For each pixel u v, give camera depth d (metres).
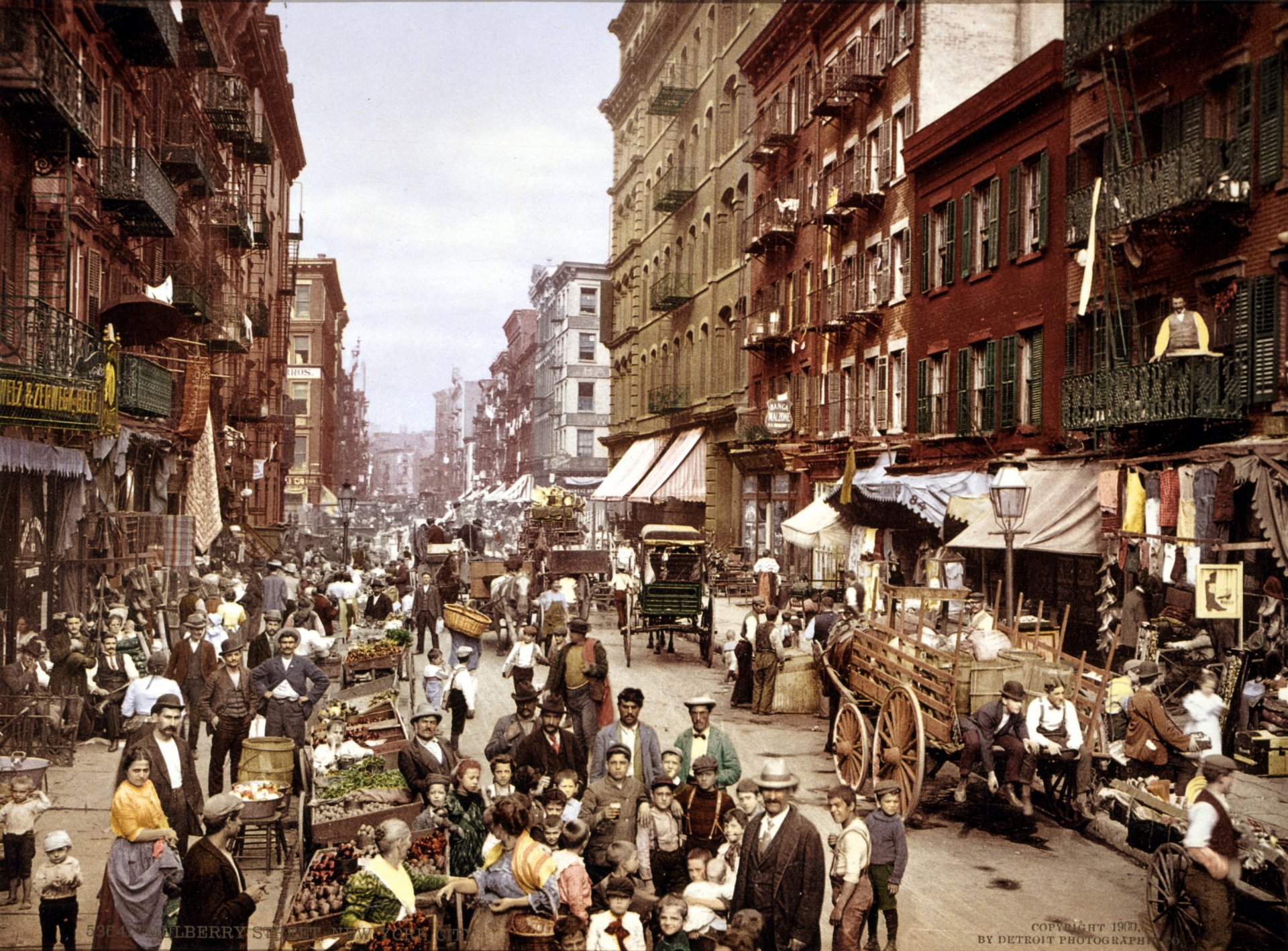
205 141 29.12
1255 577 15.15
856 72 31.69
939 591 13.50
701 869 7.48
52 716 13.73
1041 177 22.30
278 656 11.77
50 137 17.58
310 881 7.73
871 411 31.77
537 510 40.25
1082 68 19.80
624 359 62.47
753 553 41.38
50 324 16.19
